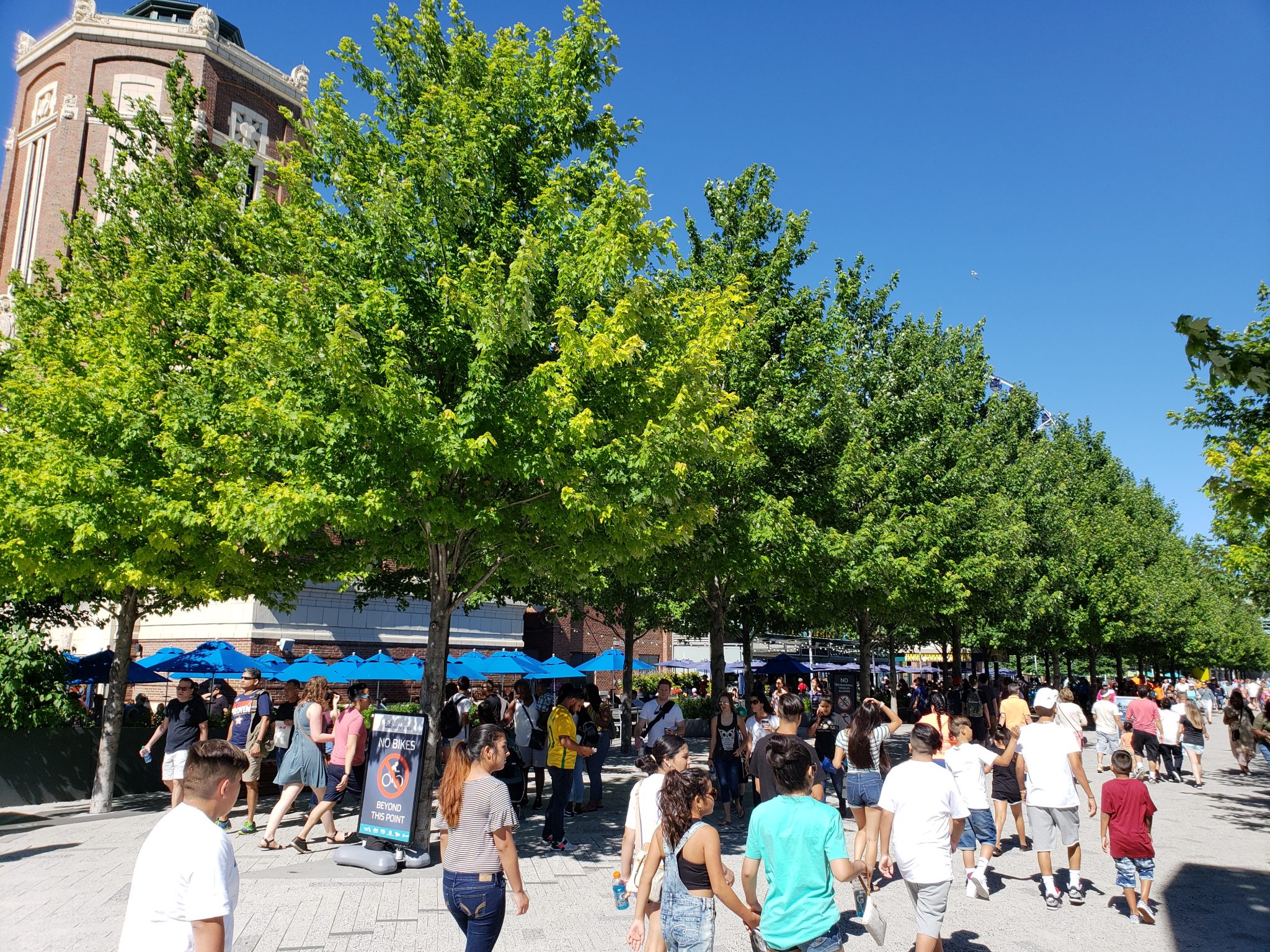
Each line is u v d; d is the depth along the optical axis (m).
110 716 12.97
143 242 13.37
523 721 12.96
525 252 8.51
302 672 19.45
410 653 27.53
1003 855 10.12
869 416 19.73
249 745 10.85
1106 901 7.97
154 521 10.46
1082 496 36.84
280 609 13.28
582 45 10.70
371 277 9.61
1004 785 10.51
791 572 15.57
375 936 6.32
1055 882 8.48
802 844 4.27
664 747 5.66
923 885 5.45
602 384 9.53
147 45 28.16
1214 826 12.28
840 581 16.12
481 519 8.88
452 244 9.67
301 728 9.70
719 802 13.66
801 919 4.19
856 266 20.70
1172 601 39.91
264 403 8.46
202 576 11.47
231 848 3.00
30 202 28.48
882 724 8.00
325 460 8.74
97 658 17.97
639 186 9.62
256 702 11.28
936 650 56.19
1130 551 36.41
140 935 2.81
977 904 7.90
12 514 10.64
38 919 6.69
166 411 11.08
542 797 14.25
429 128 9.89
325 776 9.77
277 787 14.24
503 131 10.09
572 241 9.90
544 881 8.24
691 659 47.66
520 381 9.15
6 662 13.48
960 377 27.48
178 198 13.87
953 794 5.64
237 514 9.02
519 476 8.89
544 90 10.71
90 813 12.52
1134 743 18.27
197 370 11.80
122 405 11.16
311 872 8.37
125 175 14.31
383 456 8.71
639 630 26.14
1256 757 23.53
